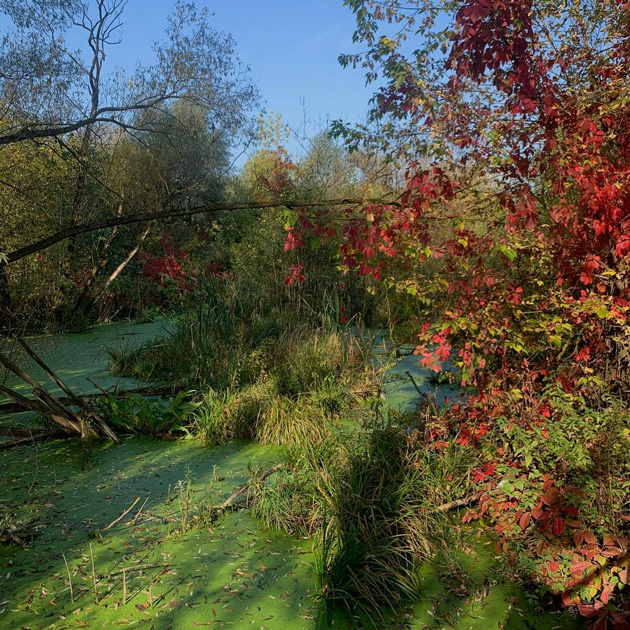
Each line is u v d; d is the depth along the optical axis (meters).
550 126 3.96
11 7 9.77
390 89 4.51
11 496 4.43
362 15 4.47
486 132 4.05
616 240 3.78
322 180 14.08
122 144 14.39
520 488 3.24
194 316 9.12
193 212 4.36
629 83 3.93
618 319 3.64
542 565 3.10
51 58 10.32
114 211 14.40
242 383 6.79
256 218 13.06
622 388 3.91
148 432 5.83
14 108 10.14
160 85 13.16
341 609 3.06
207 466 5.01
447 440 4.38
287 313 9.73
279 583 3.29
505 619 2.95
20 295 11.84
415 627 2.91
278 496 3.95
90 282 13.14
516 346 3.69
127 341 10.82
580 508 3.13
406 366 7.79
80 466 5.02
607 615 2.76
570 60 4.33
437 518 3.72
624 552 2.83
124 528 3.93
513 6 3.57
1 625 2.94
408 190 3.73
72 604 3.11
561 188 3.68
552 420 3.73
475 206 4.25
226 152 17.03
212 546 3.69
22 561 3.54
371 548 3.32
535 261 4.09
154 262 14.05
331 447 4.43
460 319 3.74
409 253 3.92
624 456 3.19
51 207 11.90
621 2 4.12
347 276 11.01
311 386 6.38
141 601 3.13
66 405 6.04
